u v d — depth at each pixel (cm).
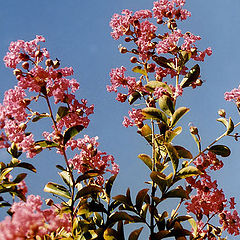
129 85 125
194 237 118
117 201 119
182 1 129
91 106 118
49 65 114
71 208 113
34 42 116
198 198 119
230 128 119
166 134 117
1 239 90
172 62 127
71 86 117
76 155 121
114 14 129
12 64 114
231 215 120
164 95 118
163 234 111
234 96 121
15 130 112
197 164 121
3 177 116
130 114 122
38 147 113
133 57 127
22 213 92
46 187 117
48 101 114
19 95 112
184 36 124
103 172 116
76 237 113
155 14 129
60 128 117
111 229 112
